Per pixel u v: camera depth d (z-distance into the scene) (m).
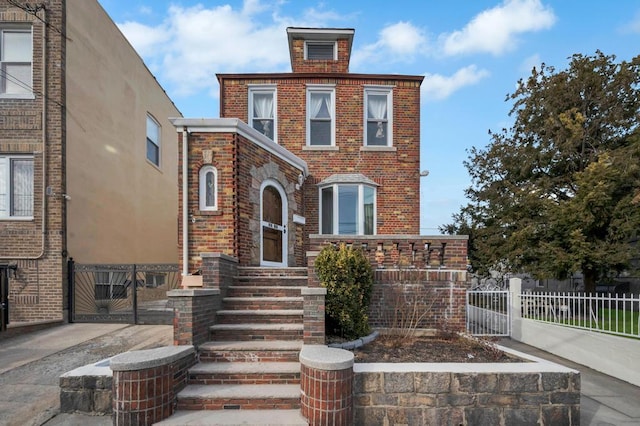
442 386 4.22
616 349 6.29
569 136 12.16
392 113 11.30
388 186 11.05
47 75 9.08
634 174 10.43
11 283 8.62
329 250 6.04
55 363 5.71
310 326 4.92
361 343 5.70
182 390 4.44
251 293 6.50
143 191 13.52
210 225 7.54
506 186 13.62
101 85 10.78
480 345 5.67
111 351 6.25
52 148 8.99
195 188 7.61
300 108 11.18
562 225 11.23
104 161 10.90
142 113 13.48
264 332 5.47
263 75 11.17
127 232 12.30
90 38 10.26
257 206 8.18
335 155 11.09
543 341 8.09
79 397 4.32
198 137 7.70
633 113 11.84
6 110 9.02
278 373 4.68
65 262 8.88
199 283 7.24
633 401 5.23
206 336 5.36
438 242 7.07
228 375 4.66
